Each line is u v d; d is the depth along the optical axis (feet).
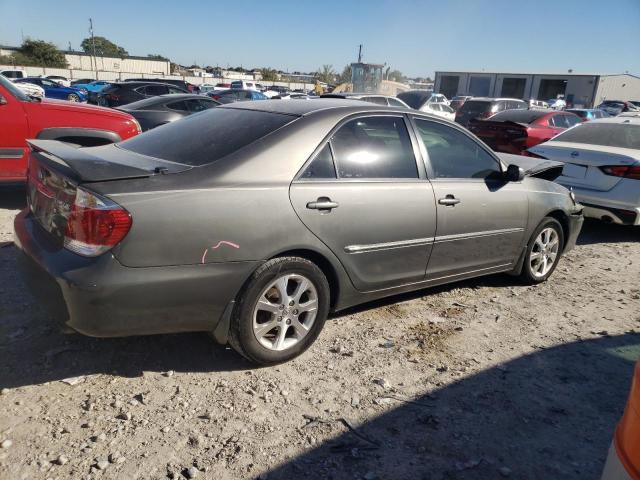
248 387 10.40
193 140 11.50
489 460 8.91
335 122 11.75
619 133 23.98
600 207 22.09
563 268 19.12
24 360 10.73
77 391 9.92
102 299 8.96
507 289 16.56
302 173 10.96
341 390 10.55
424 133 13.44
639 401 5.74
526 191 15.55
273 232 10.33
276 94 120.67
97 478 7.91
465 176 14.12
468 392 10.79
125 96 54.34
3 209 21.36
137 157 11.26
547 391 11.04
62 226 9.50
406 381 11.03
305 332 11.37
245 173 10.32
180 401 9.84
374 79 114.11
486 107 62.03
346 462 8.62
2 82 20.71
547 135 38.86
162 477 8.04
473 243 14.30
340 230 11.32
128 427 9.05
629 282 18.04
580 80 159.63
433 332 13.26
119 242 8.96
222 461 8.44
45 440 8.60
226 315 10.27
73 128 21.43
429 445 9.16
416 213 12.63
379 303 14.75
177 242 9.39
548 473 8.71
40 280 9.52
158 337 11.96
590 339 13.51
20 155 20.74
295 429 9.32
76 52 229.66
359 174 11.88
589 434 9.77
